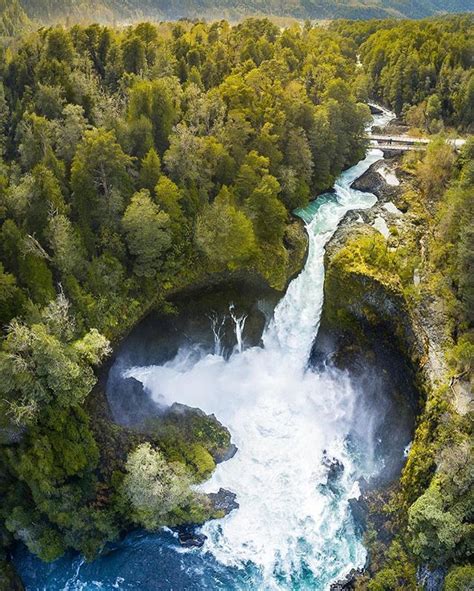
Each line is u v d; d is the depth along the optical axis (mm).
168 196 66750
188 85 88438
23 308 55469
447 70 125875
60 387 51656
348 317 72938
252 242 71562
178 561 54062
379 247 74375
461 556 46531
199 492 58656
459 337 65500
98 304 62469
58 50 89125
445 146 92625
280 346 76875
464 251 67750
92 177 64688
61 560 54594
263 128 80312
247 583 52500
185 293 71875
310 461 63438
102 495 55469
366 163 106500
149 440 60719
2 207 60000
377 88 147250
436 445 53781
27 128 72125
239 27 142625
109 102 77500
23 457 51781
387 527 55344
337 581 52438
